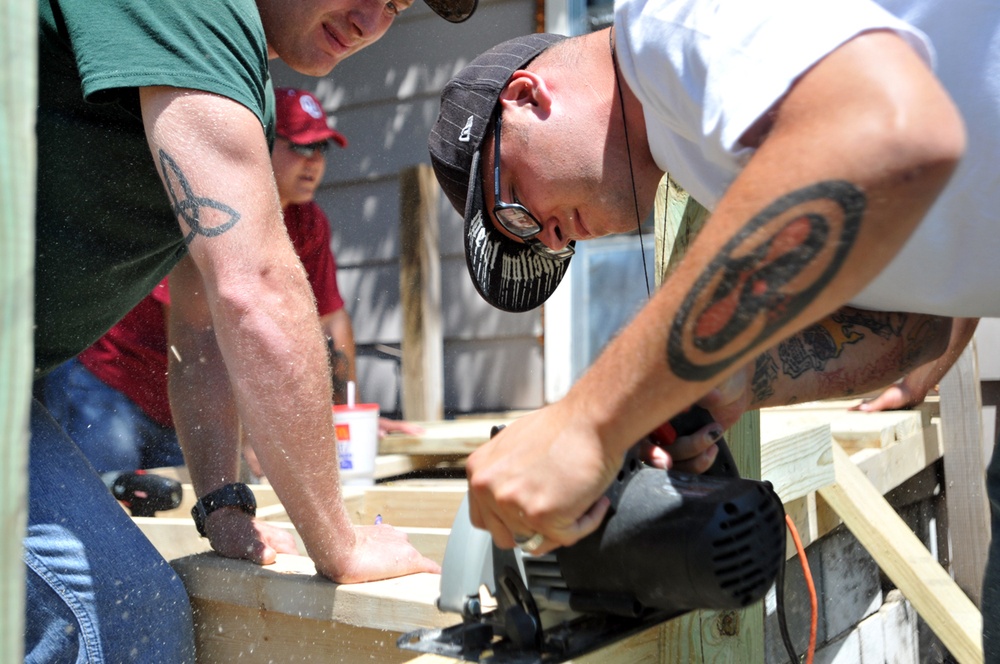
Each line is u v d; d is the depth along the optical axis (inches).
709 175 85.8
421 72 377.7
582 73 105.7
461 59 367.9
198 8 107.3
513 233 117.4
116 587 114.7
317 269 261.3
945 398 243.9
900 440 217.3
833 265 55.8
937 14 76.7
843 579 200.2
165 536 153.3
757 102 61.1
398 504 177.6
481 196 117.7
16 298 32.6
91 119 112.4
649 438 85.0
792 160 56.5
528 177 110.6
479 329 375.9
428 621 110.4
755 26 64.1
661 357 60.2
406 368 317.7
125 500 187.8
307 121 234.7
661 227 124.0
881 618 219.1
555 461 65.2
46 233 117.0
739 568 73.7
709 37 67.1
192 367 150.3
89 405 217.6
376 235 394.9
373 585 119.0
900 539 170.6
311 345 111.1
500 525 72.8
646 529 76.0
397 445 238.1
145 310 217.3
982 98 76.2
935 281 88.7
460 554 90.9
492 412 374.0
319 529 115.8
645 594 78.3
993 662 91.2
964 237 83.2
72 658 111.6
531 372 366.6
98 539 115.8
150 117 106.7
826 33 59.4
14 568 32.4
